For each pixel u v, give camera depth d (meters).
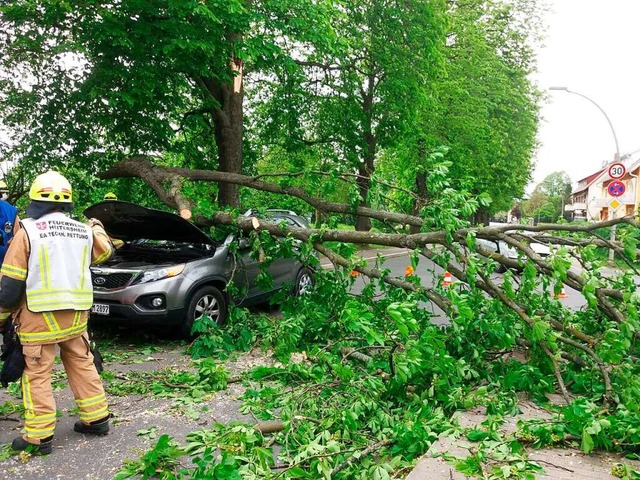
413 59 16.86
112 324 7.48
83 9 9.50
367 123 16.70
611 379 4.73
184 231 7.28
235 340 6.80
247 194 14.04
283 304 7.00
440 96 22.45
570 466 3.42
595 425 3.50
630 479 3.17
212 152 15.21
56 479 3.44
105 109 10.96
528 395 4.90
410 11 16.52
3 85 10.85
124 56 10.29
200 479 3.04
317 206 7.90
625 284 4.77
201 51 10.44
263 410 4.46
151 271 6.79
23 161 11.19
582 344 4.84
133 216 7.06
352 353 5.46
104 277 6.77
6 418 4.42
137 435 4.12
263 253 7.29
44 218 3.89
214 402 4.85
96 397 4.09
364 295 6.39
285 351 5.51
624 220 5.06
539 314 5.29
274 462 3.45
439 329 5.66
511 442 3.54
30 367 3.79
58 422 4.36
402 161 24.11
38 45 9.91
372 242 6.29
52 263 3.82
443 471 3.30
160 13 10.26
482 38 26.31
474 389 4.99
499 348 5.50
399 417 4.23
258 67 12.74
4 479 3.43
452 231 5.50
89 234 4.12
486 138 25.77
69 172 12.10
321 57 15.08
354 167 16.42
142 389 5.14
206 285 7.29
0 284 3.72
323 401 4.39
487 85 26.48
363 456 3.57
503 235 5.35
